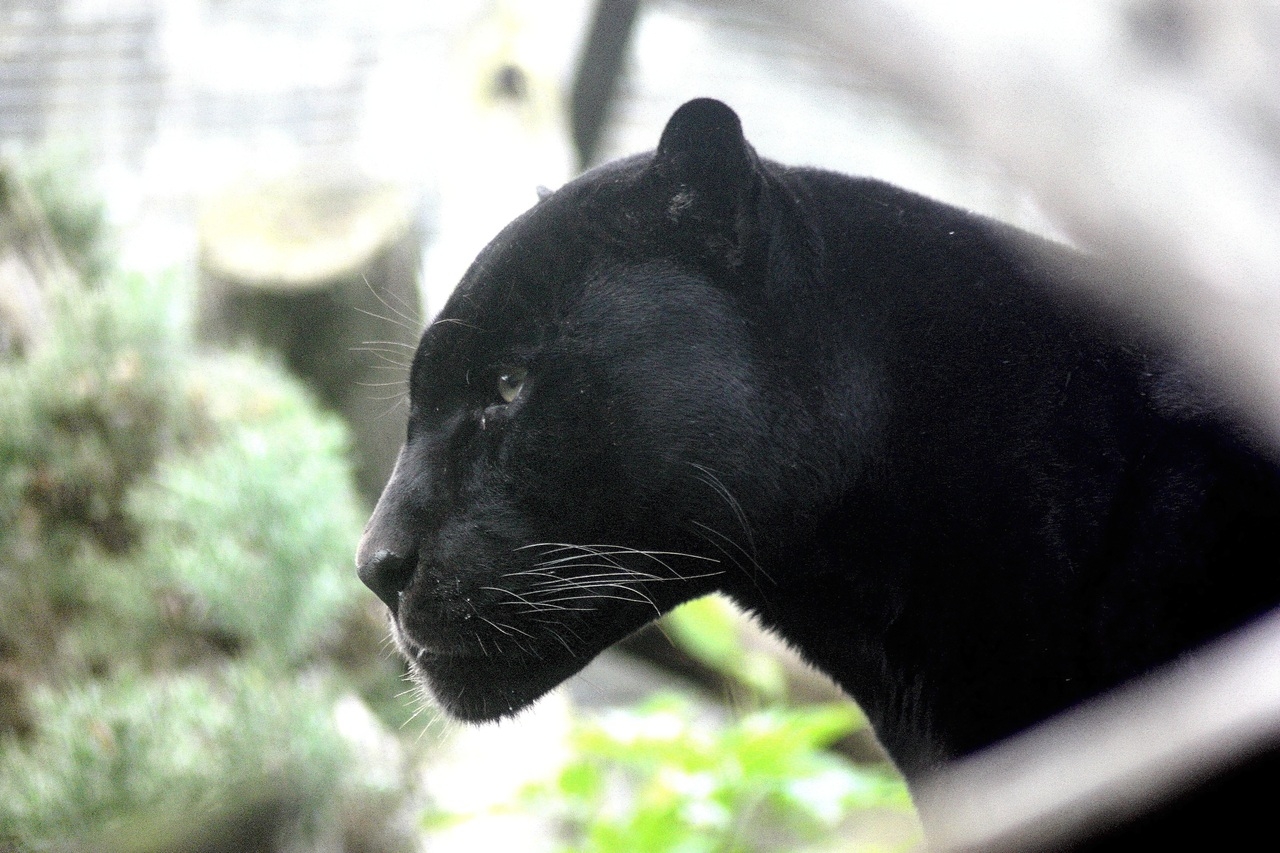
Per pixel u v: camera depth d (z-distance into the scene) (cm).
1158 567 403
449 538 413
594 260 412
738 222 411
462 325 413
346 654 486
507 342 412
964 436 410
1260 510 401
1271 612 400
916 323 412
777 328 412
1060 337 410
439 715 427
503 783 570
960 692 410
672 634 580
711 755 473
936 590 411
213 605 470
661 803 472
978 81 282
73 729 453
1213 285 277
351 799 465
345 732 475
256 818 452
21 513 477
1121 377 408
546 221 414
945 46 284
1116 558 404
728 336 411
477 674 415
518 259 413
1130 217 278
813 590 416
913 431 411
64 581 475
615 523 412
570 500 412
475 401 414
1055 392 409
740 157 411
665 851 471
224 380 504
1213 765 345
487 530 412
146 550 478
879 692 417
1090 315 410
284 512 472
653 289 412
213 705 460
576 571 413
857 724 546
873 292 414
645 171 412
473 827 584
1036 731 404
